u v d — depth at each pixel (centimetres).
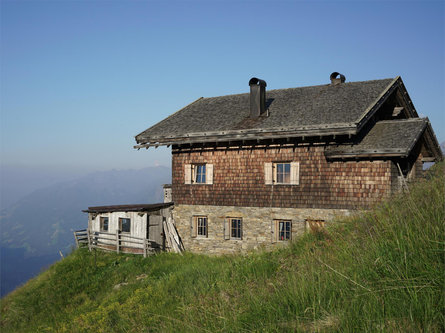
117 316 1025
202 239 1858
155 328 787
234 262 1079
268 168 1700
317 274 561
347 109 1593
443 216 494
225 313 595
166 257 1730
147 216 1891
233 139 1712
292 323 460
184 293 1008
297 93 1992
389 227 550
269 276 799
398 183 1507
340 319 419
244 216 1756
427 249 449
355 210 1500
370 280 474
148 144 1928
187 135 1822
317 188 1588
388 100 1842
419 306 384
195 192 1888
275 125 1642
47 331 1191
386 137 1507
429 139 1727
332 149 1558
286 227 1684
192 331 586
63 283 1612
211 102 2245
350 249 598
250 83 1836
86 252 1939
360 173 1500
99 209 2025
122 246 1936
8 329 1384
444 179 642
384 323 387
